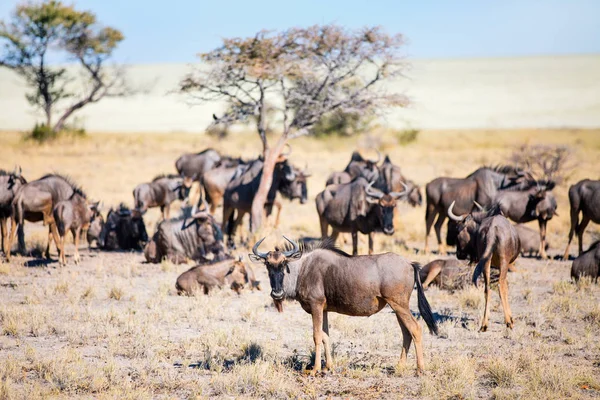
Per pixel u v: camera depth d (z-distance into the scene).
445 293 55.44
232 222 84.12
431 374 35.88
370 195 68.44
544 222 72.94
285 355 39.91
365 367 37.50
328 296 35.69
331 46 81.31
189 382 34.94
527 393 32.91
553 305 51.00
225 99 85.31
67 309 49.16
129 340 42.12
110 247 78.44
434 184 74.94
